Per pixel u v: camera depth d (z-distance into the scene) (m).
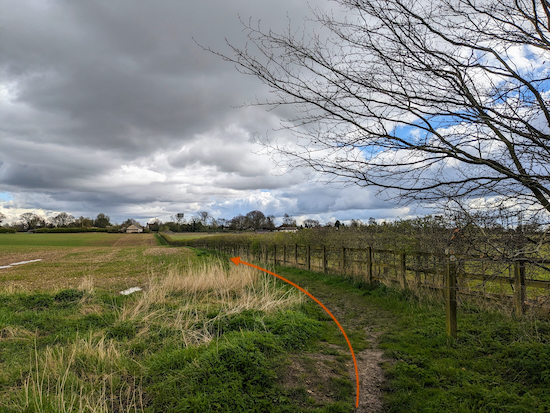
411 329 5.65
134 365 4.27
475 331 5.00
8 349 5.17
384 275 9.23
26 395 3.34
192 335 5.24
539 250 3.07
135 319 6.39
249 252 24.33
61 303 8.34
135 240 74.12
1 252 37.97
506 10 2.94
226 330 5.63
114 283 12.77
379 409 3.40
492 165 3.08
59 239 72.50
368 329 6.02
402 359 4.48
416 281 7.65
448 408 3.23
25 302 8.27
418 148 3.06
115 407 3.40
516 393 3.39
